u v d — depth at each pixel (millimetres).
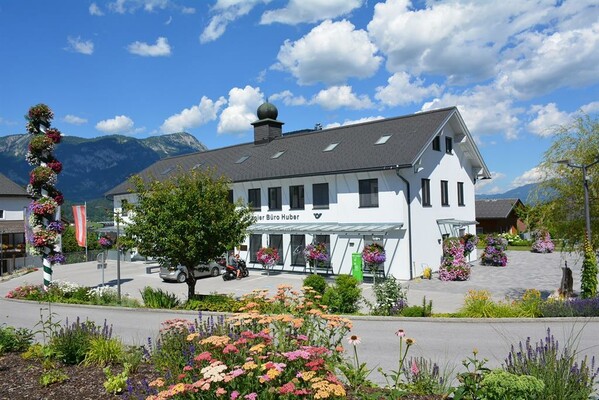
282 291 8898
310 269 26969
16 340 9008
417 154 23516
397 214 23938
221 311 14633
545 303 13484
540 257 34094
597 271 14852
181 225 15133
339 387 4121
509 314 13102
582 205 15734
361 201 25312
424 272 24375
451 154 29188
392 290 14461
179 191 15648
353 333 11625
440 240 27094
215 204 15867
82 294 19094
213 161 36844
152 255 16047
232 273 25641
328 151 28469
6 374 7234
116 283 26234
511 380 4484
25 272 35469
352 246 25516
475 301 13836
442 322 12914
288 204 28516
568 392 4938
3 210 45000
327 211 26594
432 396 5625
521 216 20094
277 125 36062
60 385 6609
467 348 10109
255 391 4551
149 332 12234
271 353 5113
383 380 7840
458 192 30047
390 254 24297
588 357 9062
